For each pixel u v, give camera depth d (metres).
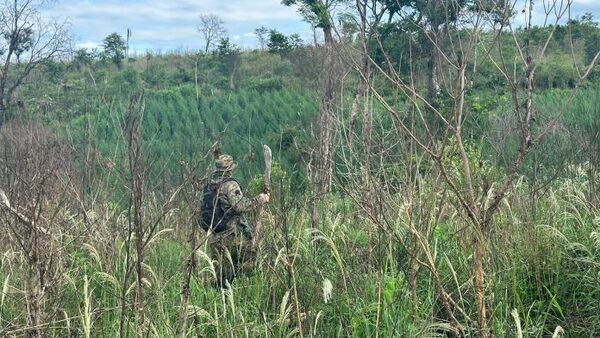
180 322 4.43
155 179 6.73
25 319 4.40
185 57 41.34
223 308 4.64
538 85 26.73
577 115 12.27
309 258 5.16
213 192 5.69
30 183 5.11
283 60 37.22
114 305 4.93
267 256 5.20
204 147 6.07
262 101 28.53
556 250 5.94
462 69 3.69
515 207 6.54
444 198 4.64
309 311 4.64
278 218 5.24
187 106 28.50
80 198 5.72
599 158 7.60
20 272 4.88
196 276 5.48
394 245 4.97
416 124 5.20
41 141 6.37
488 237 4.20
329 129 5.78
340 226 5.71
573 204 7.10
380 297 4.58
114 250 5.30
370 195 4.71
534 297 5.62
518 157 3.78
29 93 20.33
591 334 4.84
